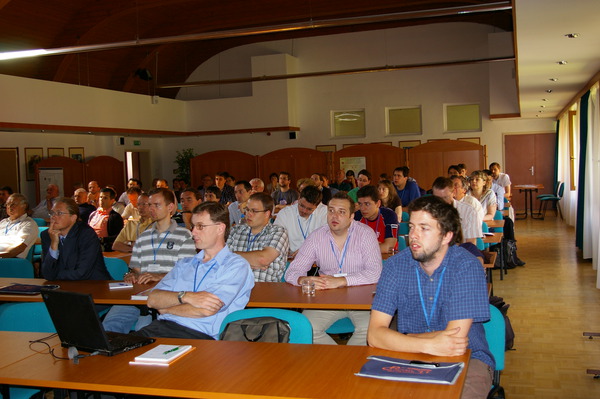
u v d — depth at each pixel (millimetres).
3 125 10945
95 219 8234
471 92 16047
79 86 12930
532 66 7812
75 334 2662
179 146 18312
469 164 14133
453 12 8484
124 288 4148
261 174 15648
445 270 2645
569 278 7859
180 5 15141
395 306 2744
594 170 8344
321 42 17078
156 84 17031
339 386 2141
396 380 2172
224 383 2213
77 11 13492
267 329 2812
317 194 5605
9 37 12688
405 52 16469
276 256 4449
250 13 15516
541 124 15922
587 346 4961
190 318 3258
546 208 16609
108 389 2242
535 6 4848
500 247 7824
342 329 4086
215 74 18125
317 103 17234
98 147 16078
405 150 14539
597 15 5180
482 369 2551
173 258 4492
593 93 8914
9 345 2812
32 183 13727
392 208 7199
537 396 3934
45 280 4586
